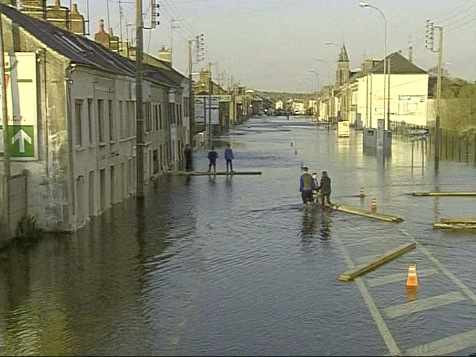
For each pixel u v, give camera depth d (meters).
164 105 48.97
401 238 23.42
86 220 26.69
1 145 24.03
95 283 17.69
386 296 16.16
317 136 100.75
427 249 21.66
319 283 17.38
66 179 24.19
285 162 55.97
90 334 13.71
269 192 36.41
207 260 20.19
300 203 32.00
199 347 12.77
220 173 46.47
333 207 30.11
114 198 32.12
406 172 46.53
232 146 77.31
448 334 13.45
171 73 62.12
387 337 13.23
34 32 24.27
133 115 36.75
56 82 23.91
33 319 14.77
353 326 13.91
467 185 38.66
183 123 60.91
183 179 43.72
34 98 23.84
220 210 30.02
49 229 24.41
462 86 88.81
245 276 18.19
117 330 13.91
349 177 43.50
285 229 25.22
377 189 37.19
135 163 36.94
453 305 15.41
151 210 30.19
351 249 21.56
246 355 12.27
